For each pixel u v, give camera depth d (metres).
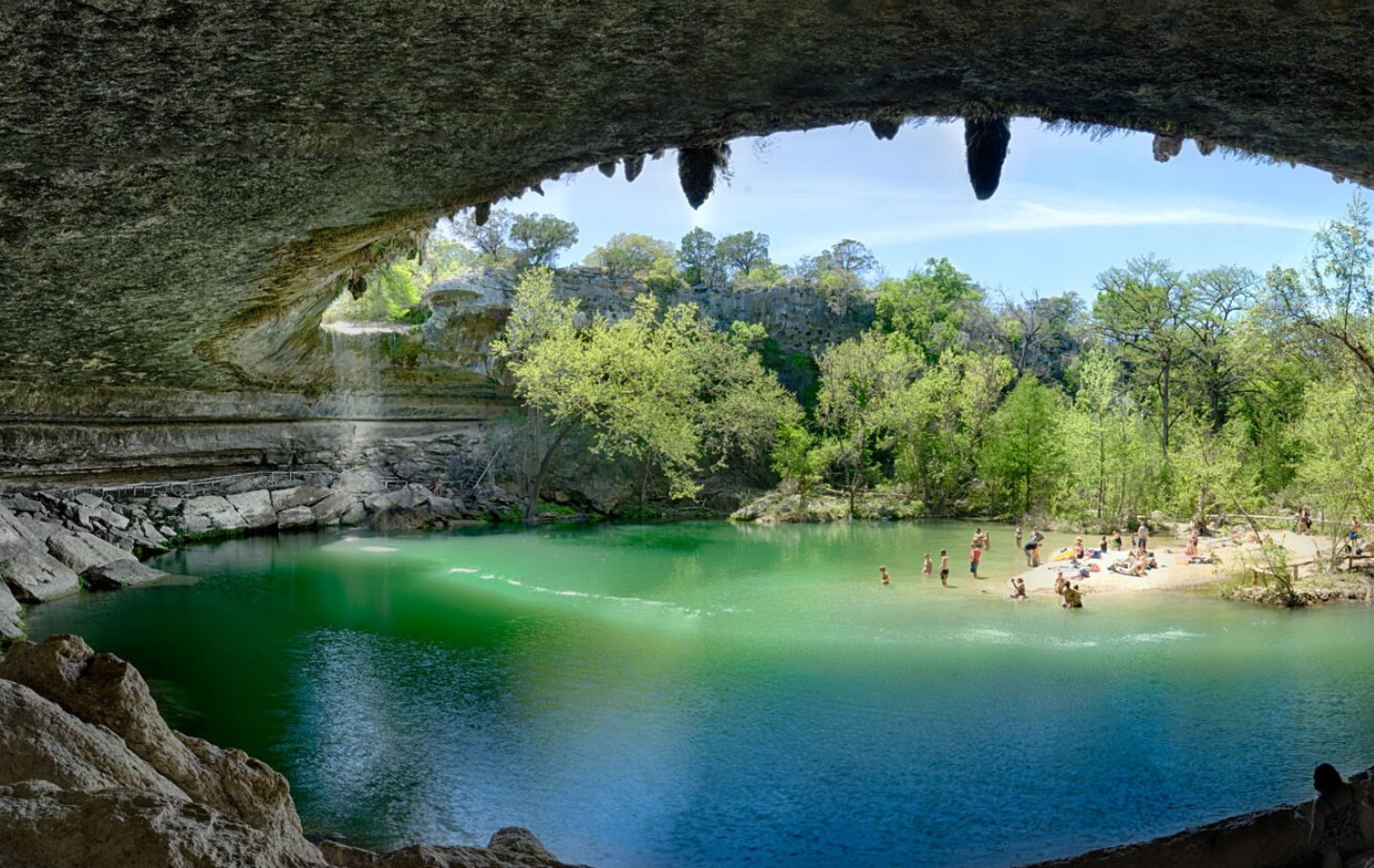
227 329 22.75
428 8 5.95
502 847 7.18
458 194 11.09
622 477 57.91
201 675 19.81
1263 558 29.56
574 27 6.30
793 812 13.38
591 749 15.80
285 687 19.14
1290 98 7.03
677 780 14.45
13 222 10.73
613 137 8.79
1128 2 5.69
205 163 9.23
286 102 7.66
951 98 7.62
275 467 45.19
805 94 7.64
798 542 44.69
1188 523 45.75
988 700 18.50
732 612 27.20
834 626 25.36
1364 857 7.07
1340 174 8.73
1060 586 29.97
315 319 30.88
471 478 53.44
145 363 25.81
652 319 53.66
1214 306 53.53
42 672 5.38
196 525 39.62
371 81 7.25
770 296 76.19
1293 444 47.94
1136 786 14.23
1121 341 57.03
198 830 3.34
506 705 18.12
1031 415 55.50
